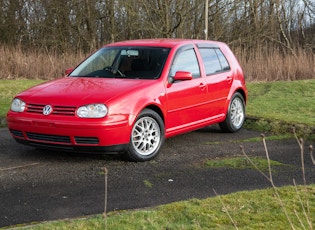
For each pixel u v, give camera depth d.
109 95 6.00
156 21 27.50
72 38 29.03
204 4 28.48
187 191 5.08
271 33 30.36
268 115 9.45
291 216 4.16
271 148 7.23
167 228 3.89
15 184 5.30
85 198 4.83
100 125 5.73
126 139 6.01
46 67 17.48
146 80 6.61
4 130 8.28
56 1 28.47
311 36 32.44
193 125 7.29
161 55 7.03
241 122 8.64
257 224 3.97
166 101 6.63
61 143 5.93
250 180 5.52
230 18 29.84
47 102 6.00
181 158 6.57
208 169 6.00
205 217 4.13
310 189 4.91
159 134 6.52
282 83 15.20
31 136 6.14
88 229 3.88
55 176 5.62
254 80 17.59
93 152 5.90
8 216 4.32
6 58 17.47
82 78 6.85
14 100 6.36
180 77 6.72
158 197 4.88
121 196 4.90
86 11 29.14
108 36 29.70
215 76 7.85
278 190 4.88
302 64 17.88
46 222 4.11
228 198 4.64
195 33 29.17
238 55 18.75
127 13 27.83
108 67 7.11
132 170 5.91
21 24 28.84
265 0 30.64
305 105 11.16
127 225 3.96
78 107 5.82
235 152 6.96
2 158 6.41
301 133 8.11
